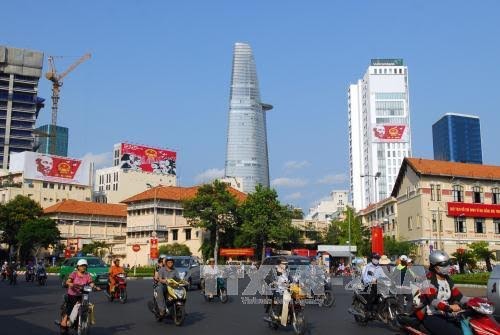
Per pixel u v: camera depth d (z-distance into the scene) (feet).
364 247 244.22
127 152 472.44
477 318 24.27
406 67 647.15
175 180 499.10
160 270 53.11
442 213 199.52
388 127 272.92
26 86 584.40
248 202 240.32
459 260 158.30
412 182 209.87
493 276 53.62
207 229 248.52
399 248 197.16
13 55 577.43
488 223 203.92
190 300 81.25
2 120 568.00
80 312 39.78
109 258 297.33
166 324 51.47
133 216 317.22
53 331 46.37
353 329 47.26
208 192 246.88
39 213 305.73
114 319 55.67
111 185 521.24
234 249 232.12
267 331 46.52
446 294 26.00
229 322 53.06
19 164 406.82
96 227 366.84
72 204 367.25
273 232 230.48
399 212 224.12
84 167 426.92
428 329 25.64
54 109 632.38
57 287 119.65
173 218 307.99
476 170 209.26
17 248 297.94
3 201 387.75
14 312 63.57
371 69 646.74
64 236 351.67
